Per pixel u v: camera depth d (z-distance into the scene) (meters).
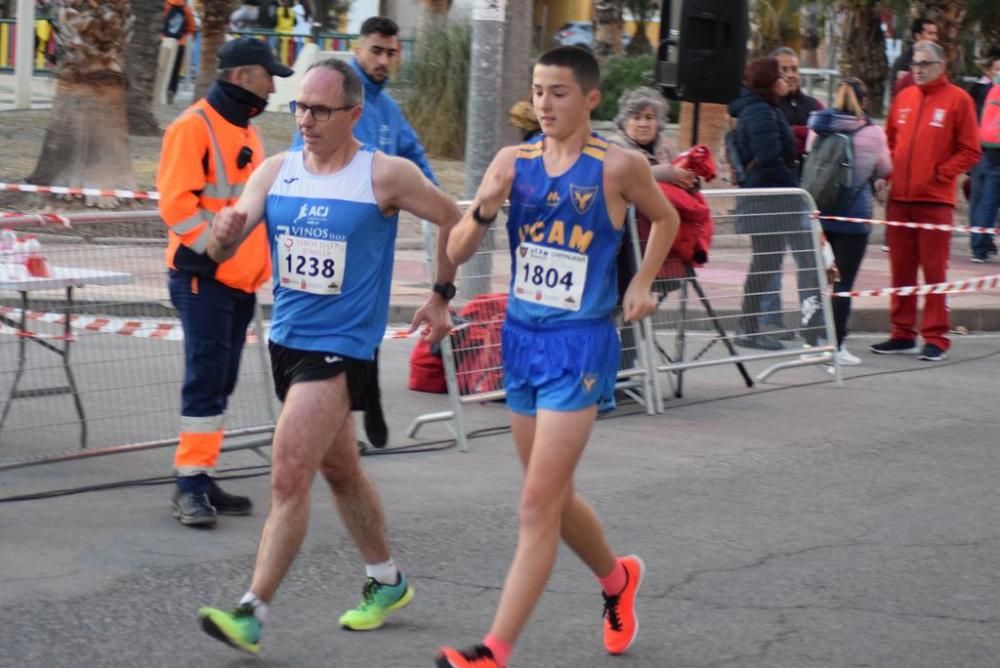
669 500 9.77
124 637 6.98
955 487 10.31
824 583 8.13
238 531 8.73
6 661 6.62
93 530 8.62
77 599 7.46
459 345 11.22
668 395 13.27
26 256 9.51
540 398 6.46
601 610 7.62
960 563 8.55
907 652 7.11
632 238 12.15
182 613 7.34
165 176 8.38
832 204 14.42
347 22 49.62
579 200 6.39
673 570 8.30
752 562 8.48
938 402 13.29
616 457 10.90
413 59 29.69
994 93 21.42
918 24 22.53
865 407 12.97
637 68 36.47
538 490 6.34
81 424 9.88
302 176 6.91
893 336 15.86
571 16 49.62
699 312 13.03
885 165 14.52
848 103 14.50
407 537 8.77
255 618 6.62
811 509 9.65
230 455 10.59
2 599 7.39
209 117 8.49
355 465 7.07
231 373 8.99
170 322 10.03
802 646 7.16
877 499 9.94
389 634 7.18
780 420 12.35
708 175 12.59
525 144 6.59
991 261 22.14
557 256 6.45
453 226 6.98
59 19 20.77
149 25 29.20
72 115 20.97
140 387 10.00
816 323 13.86
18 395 9.60
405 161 6.94
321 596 7.69
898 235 15.44
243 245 8.60
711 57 15.89
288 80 35.41
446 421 11.23
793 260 13.65
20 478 9.67
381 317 6.99
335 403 6.77
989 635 7.37
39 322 9.87
